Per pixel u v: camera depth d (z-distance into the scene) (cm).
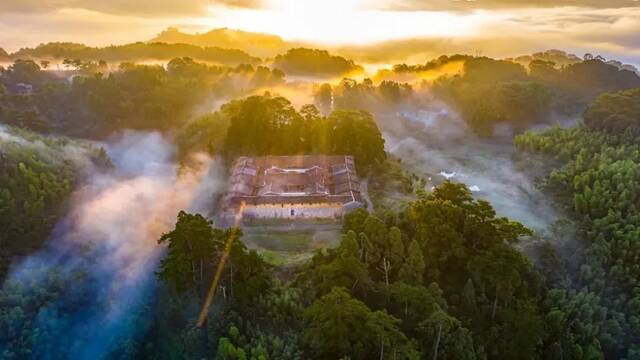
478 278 8562
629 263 9800
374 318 6781
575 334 8738
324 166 13138
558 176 12756
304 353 7319
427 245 8875
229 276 8344
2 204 10788
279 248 9956
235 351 7281
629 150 13825
